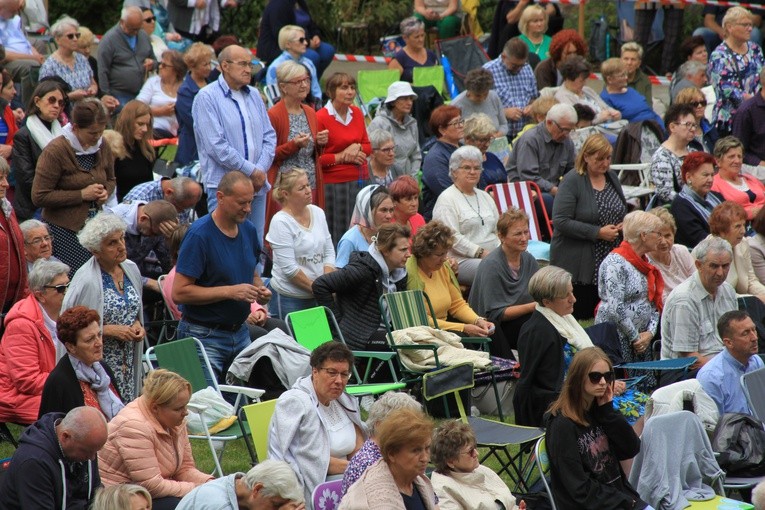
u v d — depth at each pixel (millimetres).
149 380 16250
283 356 20031
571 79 33531
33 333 18453
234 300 20312
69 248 22953
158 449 16203
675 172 29375
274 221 23375
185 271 20031
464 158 26578
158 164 28531
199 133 24734
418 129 33406
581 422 16688
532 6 38656
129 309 18906
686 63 36875
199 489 14453
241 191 20000
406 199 25172
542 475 16719
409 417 14062
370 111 34219
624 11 42781
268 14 35000
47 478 14562
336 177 28156
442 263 23391
